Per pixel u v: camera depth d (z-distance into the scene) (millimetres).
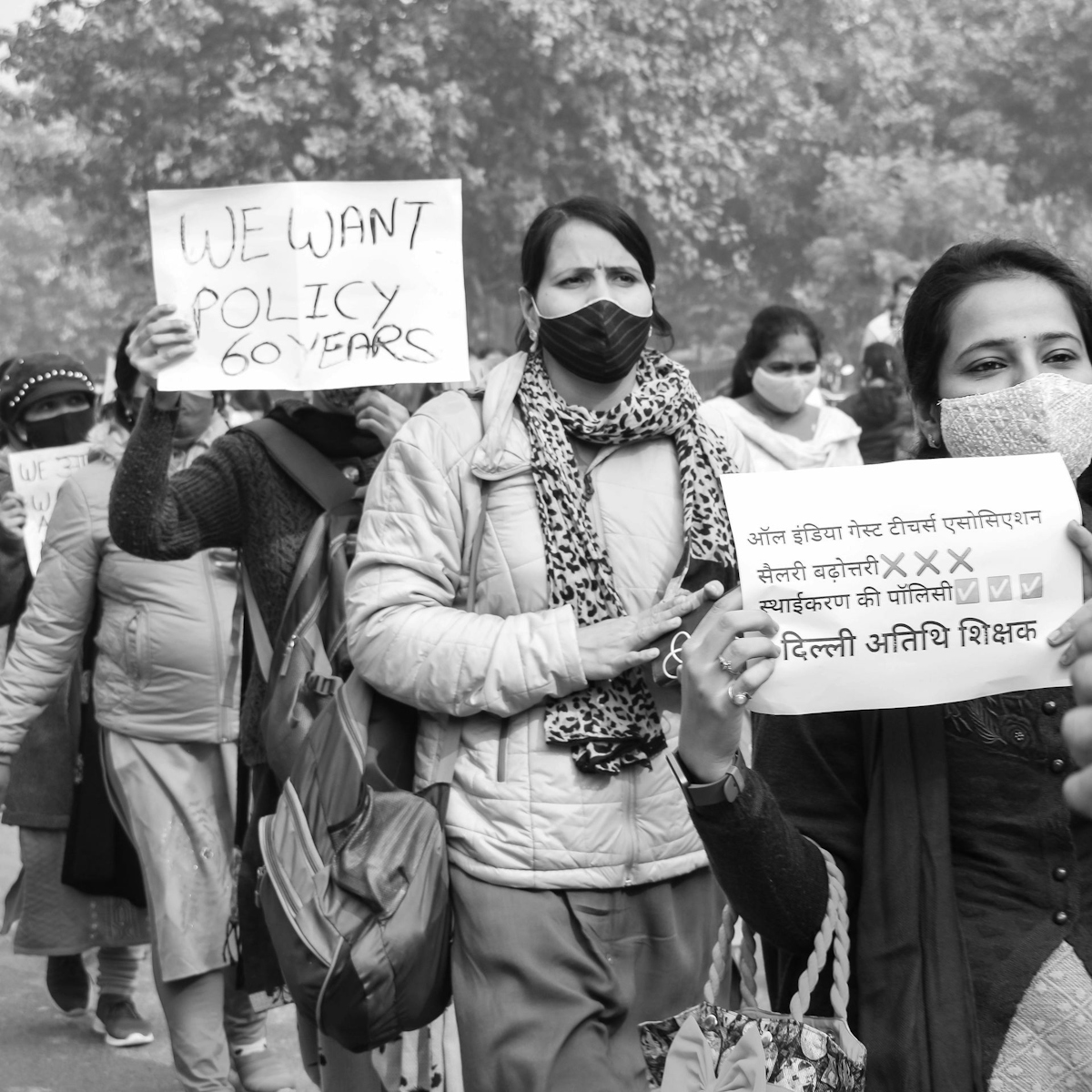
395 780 3174
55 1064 5180
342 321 3732
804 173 35812
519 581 3070
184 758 4699
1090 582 2039
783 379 6262
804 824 2125
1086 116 37469
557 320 3162
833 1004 1985
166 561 3902
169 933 4551
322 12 27688
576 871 2979
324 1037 3738
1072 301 2234
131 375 4766
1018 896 2035
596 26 29578
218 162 28406
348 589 3197
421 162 27375
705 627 1983
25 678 4742
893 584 2021
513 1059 2895
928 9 38250
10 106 29656
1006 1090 1961
